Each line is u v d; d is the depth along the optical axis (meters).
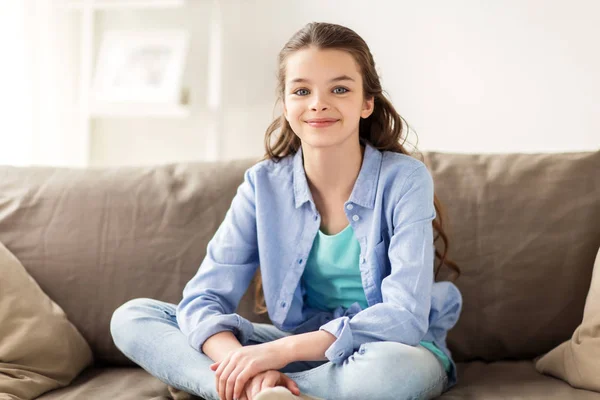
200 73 2.94
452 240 1.52
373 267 1.34
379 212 1.36
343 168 1.38
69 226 1.56
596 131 2.57
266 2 2.83
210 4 2.91
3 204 1.59
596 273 1.39
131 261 1.54
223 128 2.89
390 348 1.12
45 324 1.38
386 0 2.72
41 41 2.74
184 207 1.57
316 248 1.40
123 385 1.33
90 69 2.84
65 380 1.36
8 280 1.41
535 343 1.48
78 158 2.99
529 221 1.51
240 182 1.59
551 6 2.59
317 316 1.41
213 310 1.29
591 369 1.23
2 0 2.50
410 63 2.71
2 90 2.50
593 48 2.56
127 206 1.58
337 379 1.12
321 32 1.33
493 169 1.58
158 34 2.89
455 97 2.68
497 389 1.26
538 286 1.49
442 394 1.25
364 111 1.40
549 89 2.61
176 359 1.21
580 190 1.52
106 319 1.51
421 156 1.61
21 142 2.61
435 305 1.35
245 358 1.12
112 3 2.80
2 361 1.30
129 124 3.02
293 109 1.32
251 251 1.44
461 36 2.67
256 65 2.85
